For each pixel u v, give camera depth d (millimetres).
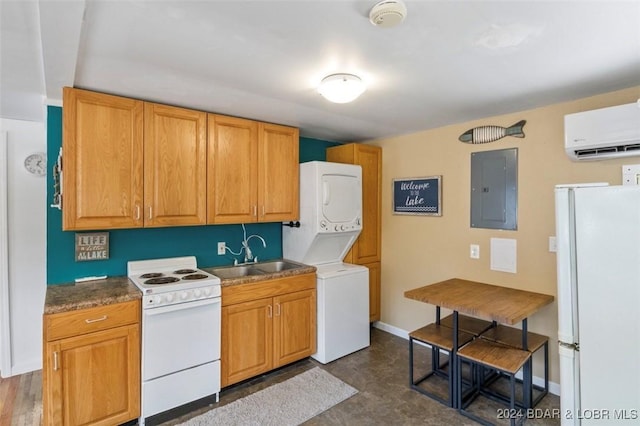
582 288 1640
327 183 3199
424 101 2506
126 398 2121
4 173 2840
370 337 3725
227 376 2559
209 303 2410
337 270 3258
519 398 2523
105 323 2047
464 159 3143
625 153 2143
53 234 2387
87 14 1339
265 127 3064
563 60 1801
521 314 2170
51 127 2354
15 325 2908
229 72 1950
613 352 1564
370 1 1267
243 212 2916
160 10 1318
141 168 2402
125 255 2674
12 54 1662
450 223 3264
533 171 2701
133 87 2184
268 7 1306
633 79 2076
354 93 2086
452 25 1439
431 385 2730
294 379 2811
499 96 2387
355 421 2283
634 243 1503
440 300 2471
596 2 1271
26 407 2447
